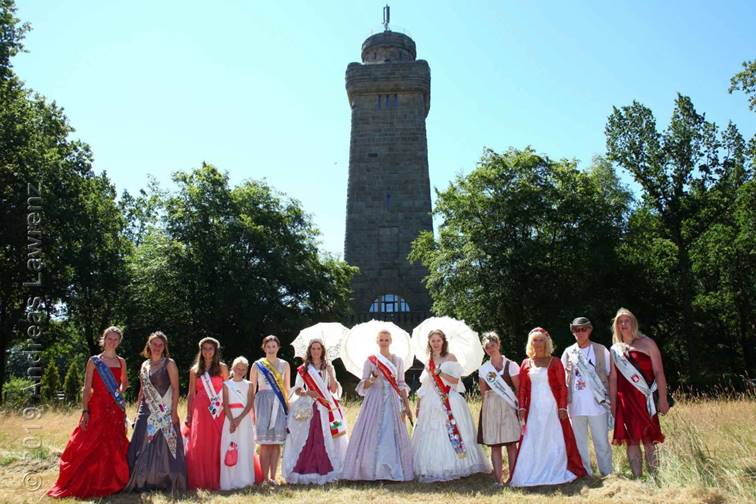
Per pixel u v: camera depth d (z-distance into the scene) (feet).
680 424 37.73
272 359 35.09
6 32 97.71
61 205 105.40
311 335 38.52
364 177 165.89
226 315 121.39
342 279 146.51
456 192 123.44
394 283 159.02
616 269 117.19
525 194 114.42
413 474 32.60
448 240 122.93
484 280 115.44
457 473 31.99
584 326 31.96
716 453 33.32
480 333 118.62
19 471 33.65
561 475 29.96
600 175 153.48
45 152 105.50
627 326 31.22
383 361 33.91
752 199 113.19
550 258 114.01
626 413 30.12
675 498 25.84
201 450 31.76
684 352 150.00
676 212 133.39
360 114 169.68
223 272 124.57
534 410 31.12
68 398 126.62
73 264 110.42
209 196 128.57
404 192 164.66
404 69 168.76
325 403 34.14
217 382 32.78
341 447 34.50
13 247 97.19
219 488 31.48
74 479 29.45
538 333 32.07
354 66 169.99
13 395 90.02
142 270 122.42
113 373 31.30
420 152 167.02
